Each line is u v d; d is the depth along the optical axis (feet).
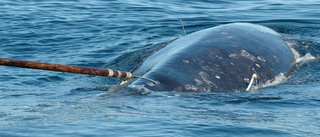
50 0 207.51
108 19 173.68
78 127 64.18
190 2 207.31
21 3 199.11
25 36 150.20
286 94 88.94
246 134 64.59
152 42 140.36
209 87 91.25
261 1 208.54
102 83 102.73
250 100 83.66
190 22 167.84
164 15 180.55
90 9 190.70
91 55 130.21
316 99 84.58
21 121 66.49
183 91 88.33
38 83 105.70
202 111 74.79
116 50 134.31
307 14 175.42
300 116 73.87
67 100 79.87
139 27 161.79
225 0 212.23
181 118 70.03
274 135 64.44
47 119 67.51
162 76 90.79
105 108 73.77
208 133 64.18
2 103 78.43
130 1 208.03
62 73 113.60
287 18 168.55
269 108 78.69
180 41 113.39
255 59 103.30
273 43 115.44
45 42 144.77
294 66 112.47
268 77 100.63
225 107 78.38
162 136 61.87
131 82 93.20
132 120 67.92
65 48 138.62
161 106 76.38
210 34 112.16
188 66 95.55
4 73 112.78
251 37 113.19
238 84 94.73
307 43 127.03
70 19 172.76
